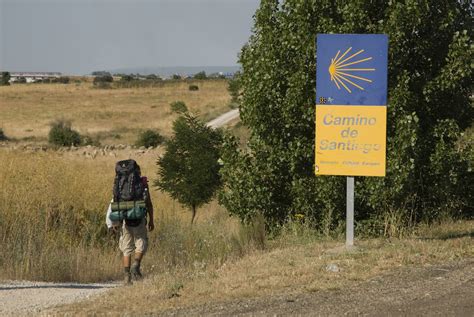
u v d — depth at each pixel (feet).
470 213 130.11
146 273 107.76
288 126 117.29
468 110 122.42
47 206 136.67
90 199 143.64
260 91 119.96
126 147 475.31
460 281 70.79
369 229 111.65
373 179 108.88
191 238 130.41
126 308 67.77
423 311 59.82
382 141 90.17
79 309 69.15
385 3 114.73
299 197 117.70
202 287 73.61
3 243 114.01
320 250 94.22
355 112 90.68
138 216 87.86
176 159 195.62
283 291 69.92
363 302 63.82
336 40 90.53
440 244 93.15
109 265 117.60
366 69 90.02
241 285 73.51
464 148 120.57
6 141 551.59
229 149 125.80
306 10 116.26
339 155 91.30
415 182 116.78
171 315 62.90
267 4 122.62
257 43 125.18
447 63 114.93
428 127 118.11
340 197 113.60
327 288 69.97
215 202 225.56
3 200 129.90
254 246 108.88
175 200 201.36
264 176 119.96
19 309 72.90
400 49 110.73
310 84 115.14
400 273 75.77
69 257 114.52
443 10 114.32
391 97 110.01
